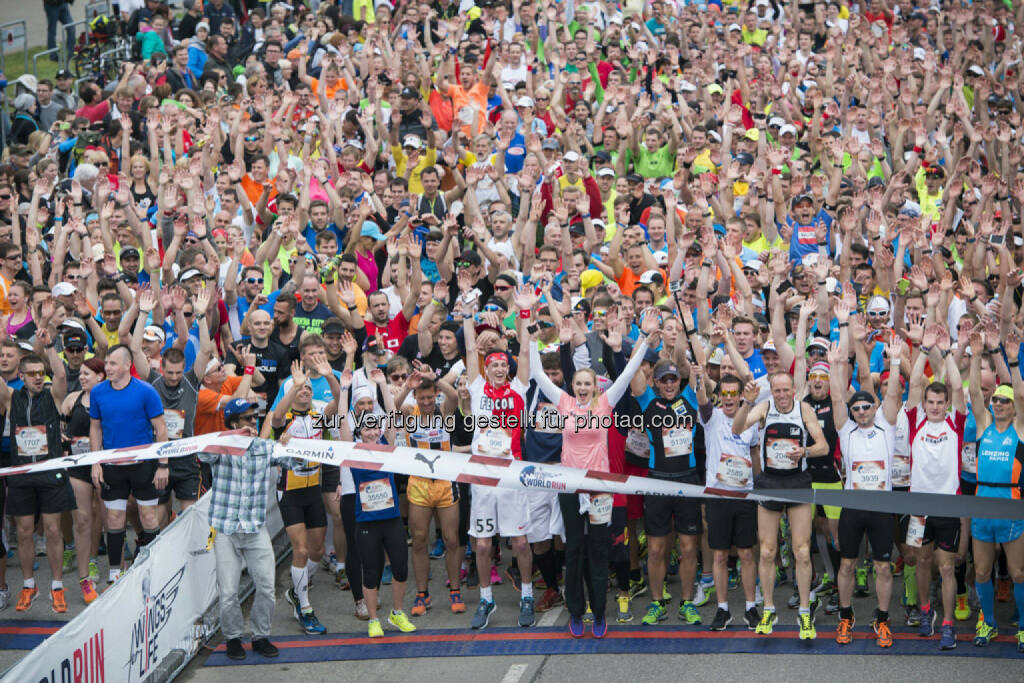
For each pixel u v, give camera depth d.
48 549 39.69
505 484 36.56
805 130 73.56
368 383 40.97
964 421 38.84
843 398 37.94
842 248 51.75
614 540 38.81
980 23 84.31
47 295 44.88
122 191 53.31
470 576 42.75
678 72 77.94
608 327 40.06
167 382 41.56
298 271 49.28
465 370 42.03
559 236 49.91
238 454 36.84
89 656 32.09
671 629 38.91
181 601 37.59
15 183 58.72
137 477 40.50
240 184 58.50
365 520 38.16
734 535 38.47
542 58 76.75
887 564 37.00
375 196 57.09
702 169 65.50
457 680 35.56
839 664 35.91
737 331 41.88
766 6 85.56
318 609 41.22
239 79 73.62
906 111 70.94
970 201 60.44
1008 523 36.34
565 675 35.62
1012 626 38.97
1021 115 80.12
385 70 70.19
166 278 50.12
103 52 84.75
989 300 52.41
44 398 39.75
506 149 61.81
